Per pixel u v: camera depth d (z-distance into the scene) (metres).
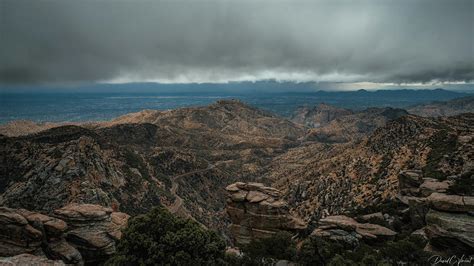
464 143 98.94
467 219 40.56
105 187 118.00
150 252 35.22
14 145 134.12
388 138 159.12
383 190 104.19
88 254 41.97
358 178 132.75
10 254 36.91
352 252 42.38
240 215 60.22
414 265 36.69
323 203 126.44
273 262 43.16
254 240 50.84
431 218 42.41
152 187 148.75
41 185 106.94
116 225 46.47
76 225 43.31
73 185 106.38
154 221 37.75
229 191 62.12
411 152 124.25
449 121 171.75
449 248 39.34
